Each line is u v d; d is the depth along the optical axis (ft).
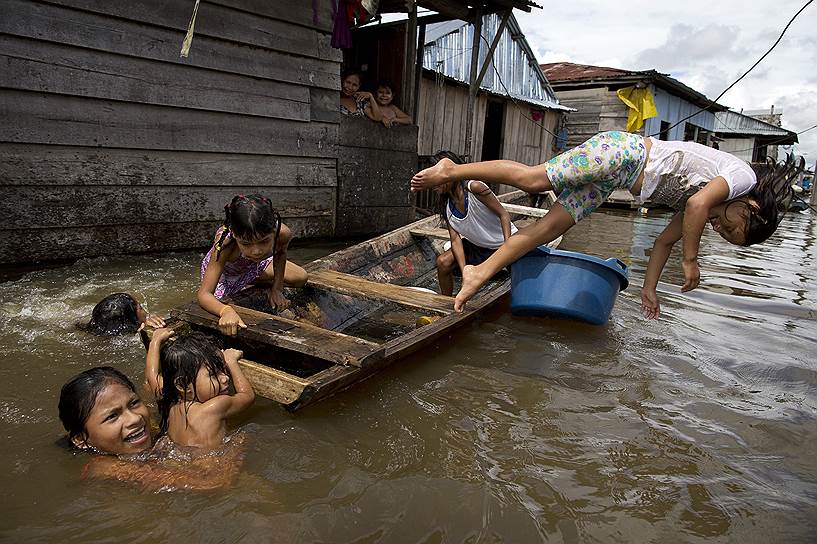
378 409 8.65
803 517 6.59
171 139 18.08
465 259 14.57
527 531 6.12
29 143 15.31
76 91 15.85
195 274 16.28
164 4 17.12
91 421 6.90
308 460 7.21
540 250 12.67
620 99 47.98
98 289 14.21
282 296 12.03
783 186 9.06
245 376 8.32
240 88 19.44
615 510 6.57
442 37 34.99
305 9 20.68
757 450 8.13
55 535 5.70
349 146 23.30
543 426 8.45
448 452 7.58
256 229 9.30
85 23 15.75
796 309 16.29
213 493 6.45
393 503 6.44
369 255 16.20
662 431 8.50
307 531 5.90
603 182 10.02
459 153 37.93
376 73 28.12
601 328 13.28
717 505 6.75
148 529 5.83
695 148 9.84
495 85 41.01
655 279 11.51
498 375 10.21
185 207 18.86
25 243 15.71
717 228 9.71
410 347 9.83
